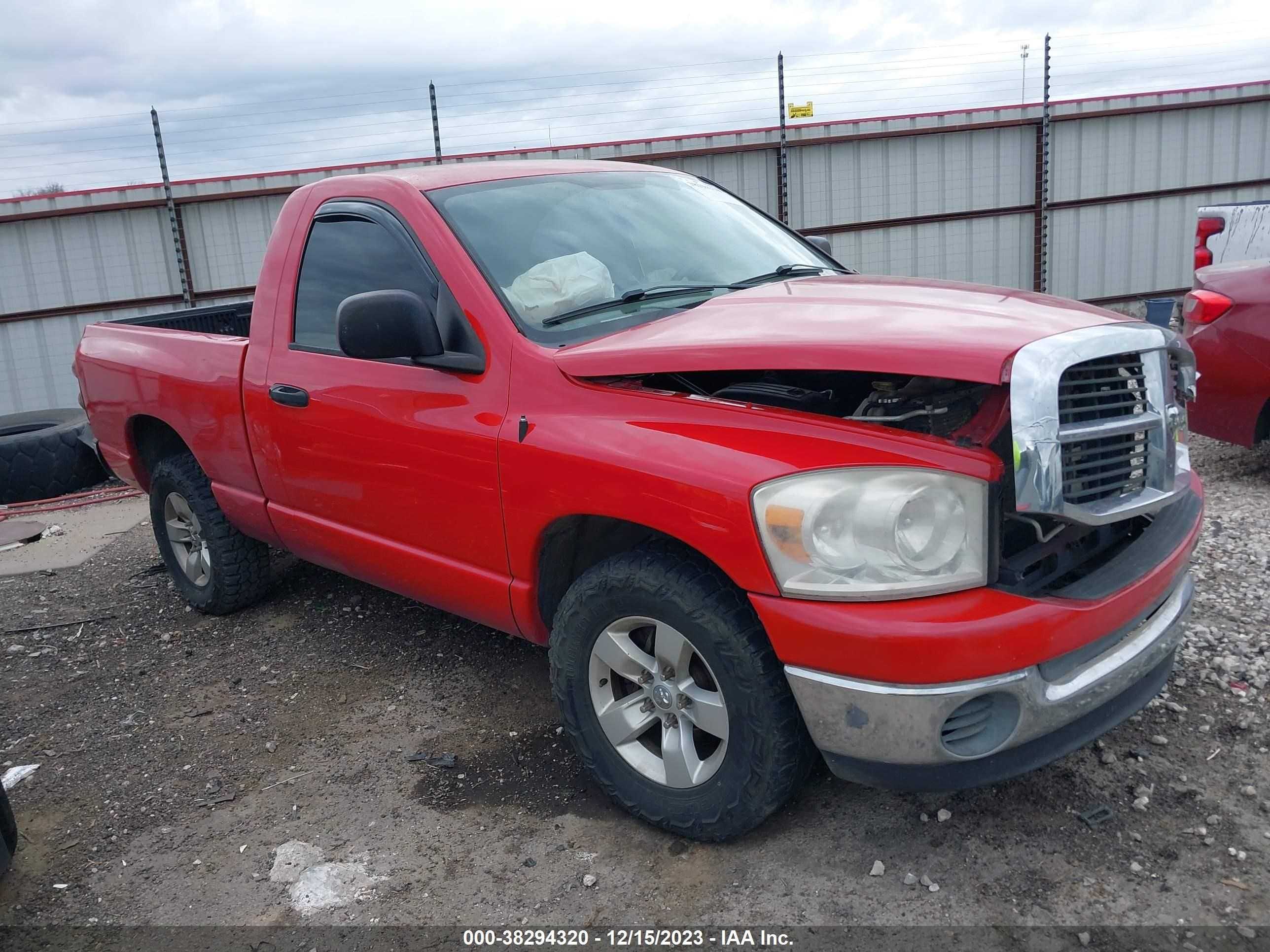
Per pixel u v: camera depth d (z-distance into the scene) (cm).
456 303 300
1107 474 228
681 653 249
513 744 327
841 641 215
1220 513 488
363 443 327
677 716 256
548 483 266
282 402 358
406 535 326
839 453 222
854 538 217
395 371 316
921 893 238
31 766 340
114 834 295
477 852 270
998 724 219
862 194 1437
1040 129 1438
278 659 413
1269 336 478
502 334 288
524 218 327
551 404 272
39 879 276
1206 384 511
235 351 389
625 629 263
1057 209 1476
